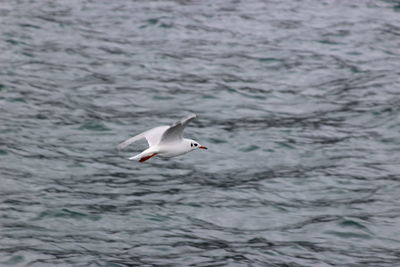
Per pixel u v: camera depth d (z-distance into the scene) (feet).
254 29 109.29
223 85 86.89
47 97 80.53
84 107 78.59
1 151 66.49
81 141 70.69
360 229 55.67
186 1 122.21
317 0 125.59
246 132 73.72
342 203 60.08
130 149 69.36
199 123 75.92
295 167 66.85
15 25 103.81
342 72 92.68
